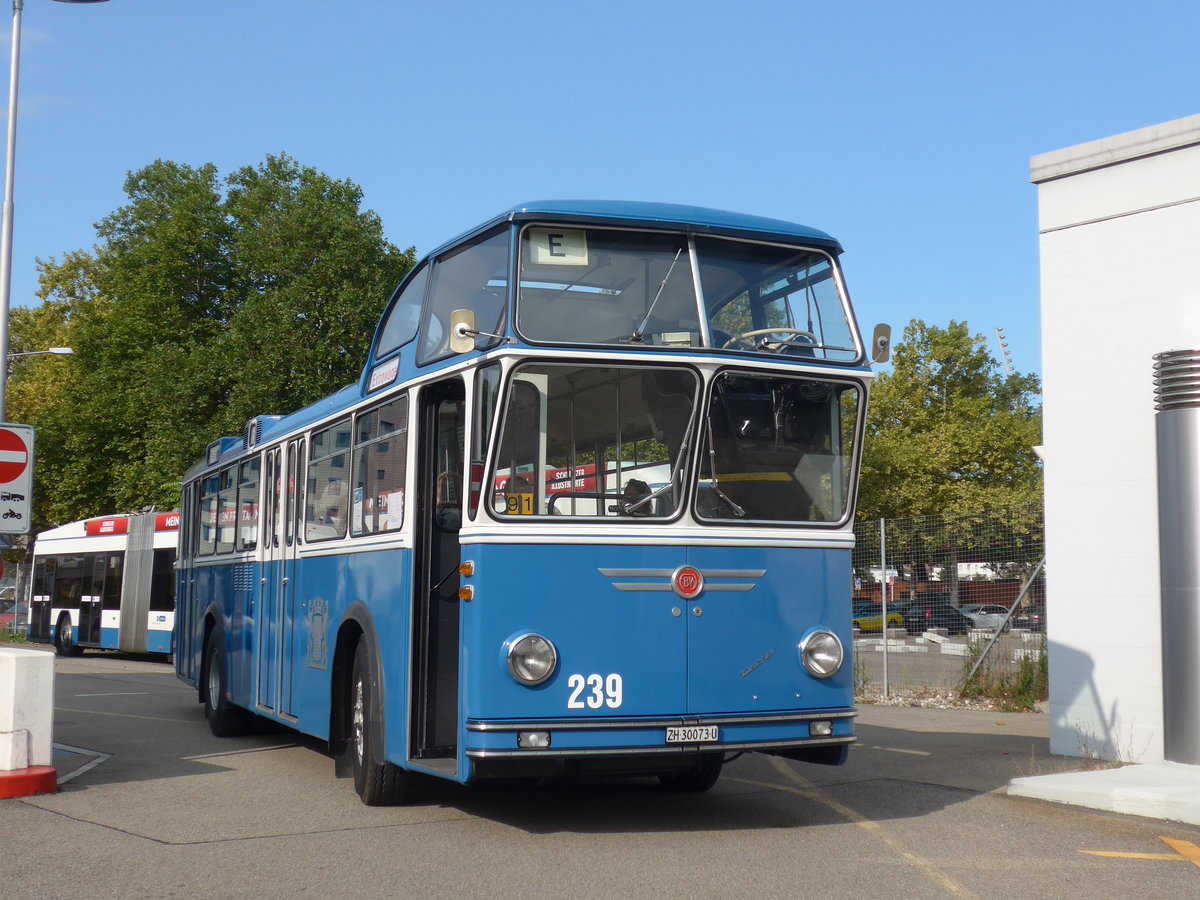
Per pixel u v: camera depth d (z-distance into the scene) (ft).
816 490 25.82
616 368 24.47
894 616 58.23
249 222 140.77
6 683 30.91
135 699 60.75
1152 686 34.42
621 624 23.91
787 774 33.91
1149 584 34.65
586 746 23.38
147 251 139.64
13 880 21.27
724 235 25.71
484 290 25.40
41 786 30.71
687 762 24.64
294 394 119.96
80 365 151.74
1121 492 35.40
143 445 139.23
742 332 25.54
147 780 33.17
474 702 23.18
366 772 28.60
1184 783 28.86
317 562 33.63
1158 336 34.88
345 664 31.12
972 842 24.43
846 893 20.24
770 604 25.07
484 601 23.34
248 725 44.32
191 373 125.39
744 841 24.53
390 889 20.57
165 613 97.14
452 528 26.89
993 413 163.84
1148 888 20.68
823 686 25.34
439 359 26.25
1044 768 33.86
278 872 21.86
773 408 25.62
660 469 24.57
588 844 24.23
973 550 55.62
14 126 70.38
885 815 27.50
